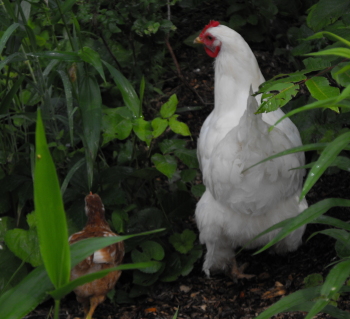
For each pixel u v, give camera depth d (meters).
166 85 5.93
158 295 3.83
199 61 6.16
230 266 3.87
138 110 3.55
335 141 1.70
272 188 3.23
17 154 3.93
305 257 3.95
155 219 3.95
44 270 1.57
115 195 3.70
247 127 3.04
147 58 4.81
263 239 3.57
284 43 6.27
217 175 3.24
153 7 4.30
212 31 3.71
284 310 1.95
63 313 3.65
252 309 3.52
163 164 3.73
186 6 5.86
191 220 4.62
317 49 4.08
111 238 1.53
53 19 3.30
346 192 4.34
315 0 6.44
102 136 3.94
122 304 3.79
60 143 3.89
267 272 3.94
